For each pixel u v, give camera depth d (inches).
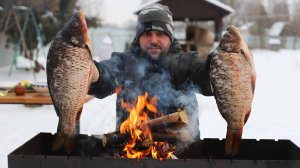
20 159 70.4
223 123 236.5
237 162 69.6
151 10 95.4
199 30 625.0
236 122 69.6
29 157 70.4
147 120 90.2
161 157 81.4
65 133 68.5
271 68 726.5
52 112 277.0
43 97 215.8
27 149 78.7
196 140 89.3
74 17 66.1
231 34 67.9
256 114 272.5
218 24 603.8
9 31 574.2
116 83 93.4
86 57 66.6
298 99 347.6
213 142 88.7
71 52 65.7
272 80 515.2
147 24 93.9
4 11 558.9
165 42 95.3
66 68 65.9
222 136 203.3
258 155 86.4
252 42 1507.1
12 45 697.6
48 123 238.4
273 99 346.3
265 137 205.5
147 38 95.1
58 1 615.5
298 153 77.6
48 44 686.5
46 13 600.4
